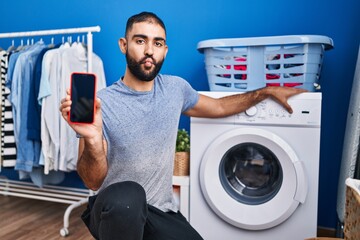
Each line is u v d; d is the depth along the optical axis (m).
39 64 1.89
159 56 1.06
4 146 1.98
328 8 1.81
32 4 2.46
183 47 2.10
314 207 1.35
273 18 1.91
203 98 1.33
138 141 1.06
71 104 0.83
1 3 2.55
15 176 2.63
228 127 1.43
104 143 1.04
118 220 0.81
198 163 1.48
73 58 1.96
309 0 1.84
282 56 1.45
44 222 2.00
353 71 1.78
